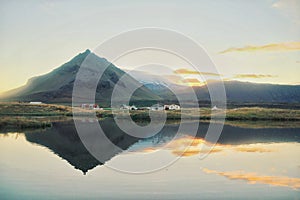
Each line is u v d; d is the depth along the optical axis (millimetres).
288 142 11555
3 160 9953
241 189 8203
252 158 10203
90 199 7762
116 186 8359
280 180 8844
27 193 8000
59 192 8055
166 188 8297
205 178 8852
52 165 9641
